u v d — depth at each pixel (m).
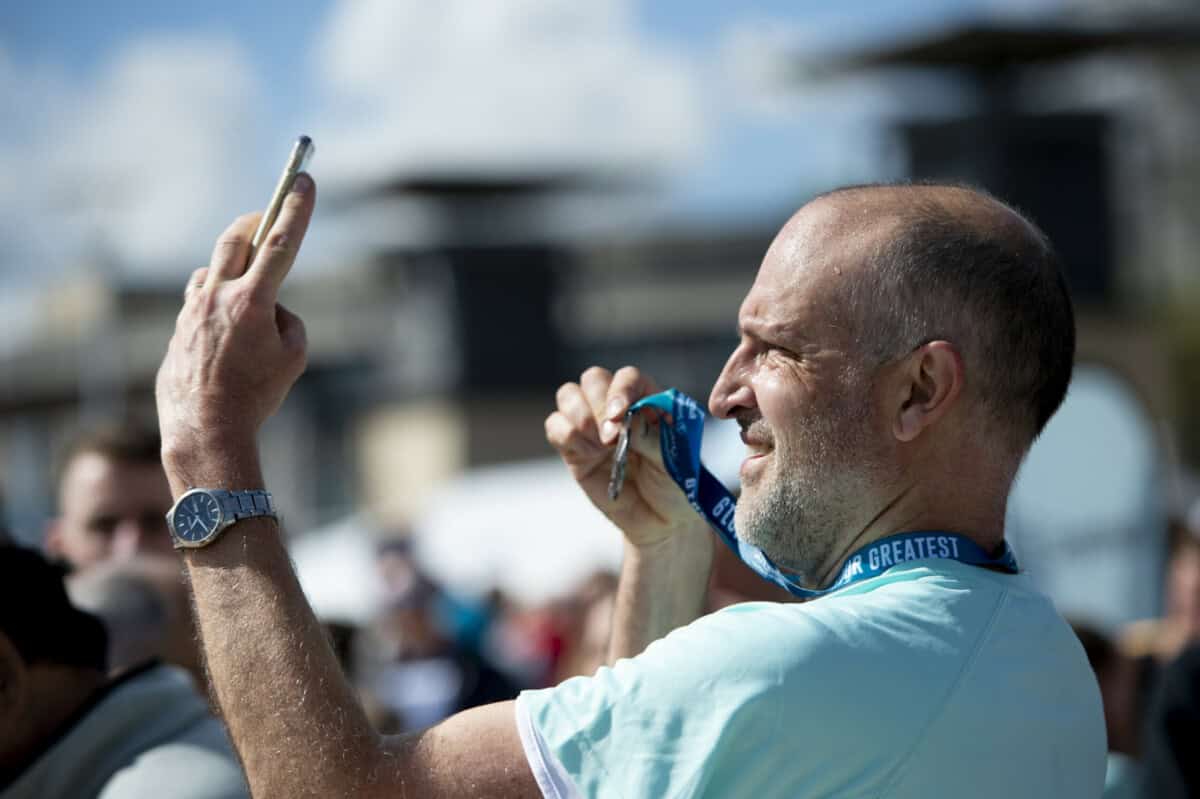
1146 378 14.48
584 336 20.92
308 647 1.68
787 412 1.78
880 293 1.75
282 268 1.80
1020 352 1.78
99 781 2.48
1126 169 21.31
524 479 10.82
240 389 1.78
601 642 5.43
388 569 7.03
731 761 1.59
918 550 1.77
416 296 17.86
